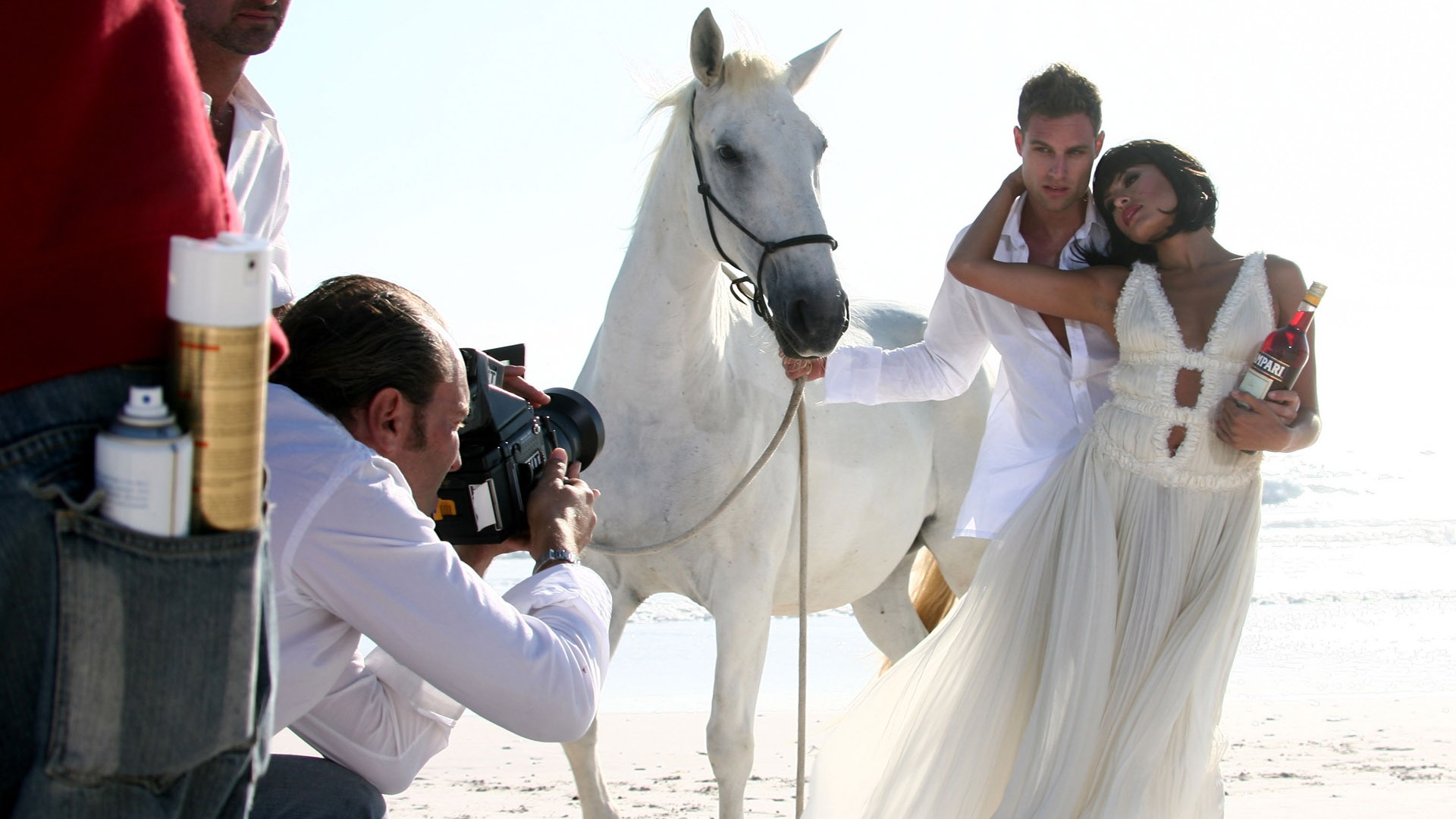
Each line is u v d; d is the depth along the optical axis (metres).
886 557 4.21
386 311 1.74
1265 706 6.50
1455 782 4.74
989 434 3.17
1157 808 2.62
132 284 1.07
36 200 1.04
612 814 3.33
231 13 2.30
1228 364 2.68
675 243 3.29
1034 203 3.02
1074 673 2.66
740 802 3.45
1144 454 2.71
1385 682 7.43
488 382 2.02
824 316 2.98
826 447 3.81
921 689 2.90
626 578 3.58
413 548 1.62
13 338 1.06
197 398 1.02
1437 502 17.22
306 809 1.84
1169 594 2.68
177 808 1.09
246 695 1.08
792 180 3.07
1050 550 2.80
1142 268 2.78
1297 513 16.70
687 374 3.37
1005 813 2.61
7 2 1.03
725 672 3.41
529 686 1.67
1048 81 2.81
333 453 1.63
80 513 1.00
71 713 1.02
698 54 3.15
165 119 1.08
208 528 1.05
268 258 1.03
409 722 2.01
